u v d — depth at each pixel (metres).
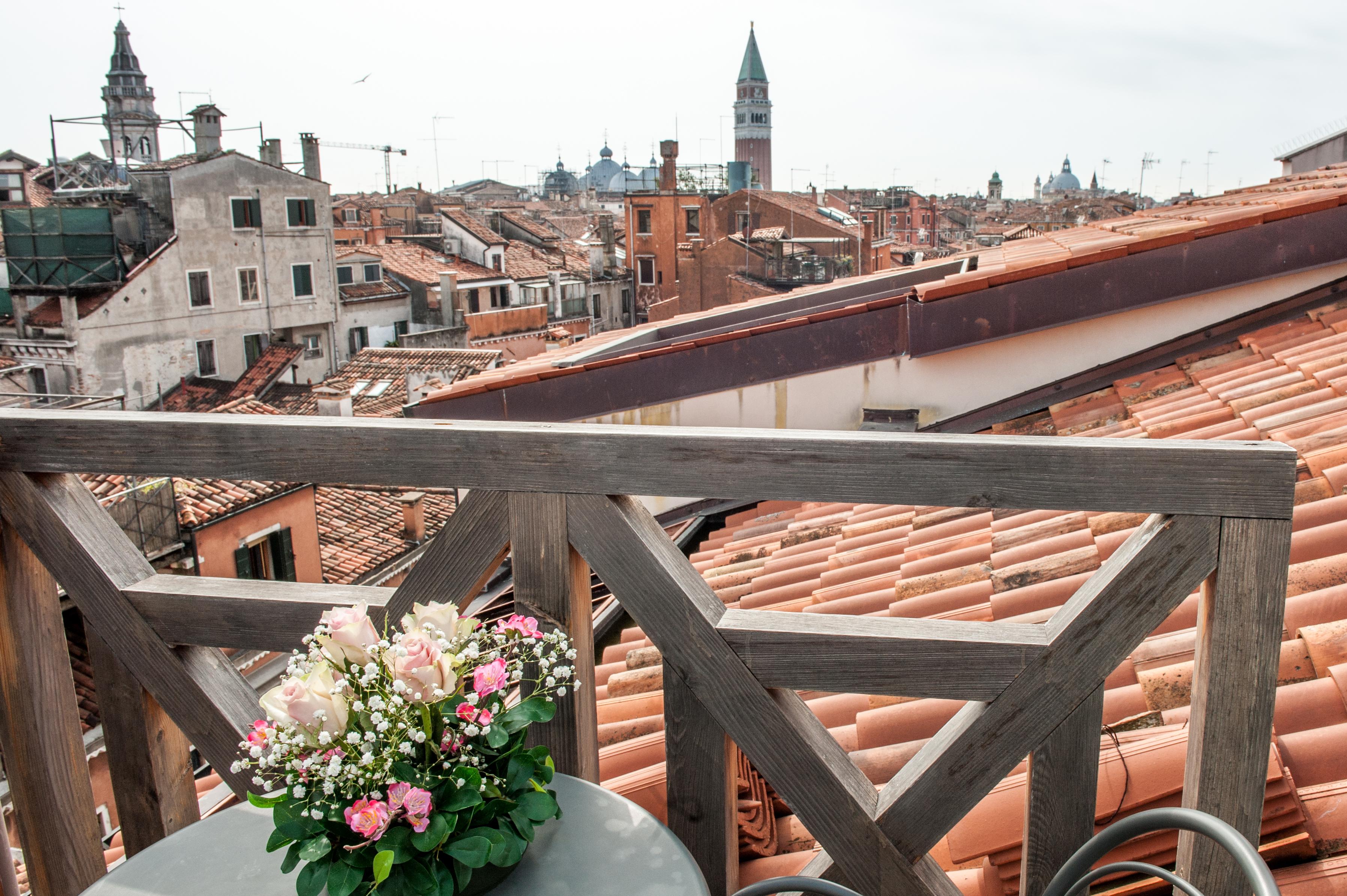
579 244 67.12
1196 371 5.27
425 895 1.32
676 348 6.16
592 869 1.44
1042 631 1.61
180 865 1.54
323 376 43.78
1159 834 2.04
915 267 8.62
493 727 1.42
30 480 1.96
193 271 38.03
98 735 12.83
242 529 17.84
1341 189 5.80
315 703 1.34
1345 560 2.79
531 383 6.35
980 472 1.55
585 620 1.84
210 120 42.03
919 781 1.66
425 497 23.75
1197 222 5.62
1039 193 170.50
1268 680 1.53
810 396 6.02
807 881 1.43
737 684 1.70
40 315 35.31
